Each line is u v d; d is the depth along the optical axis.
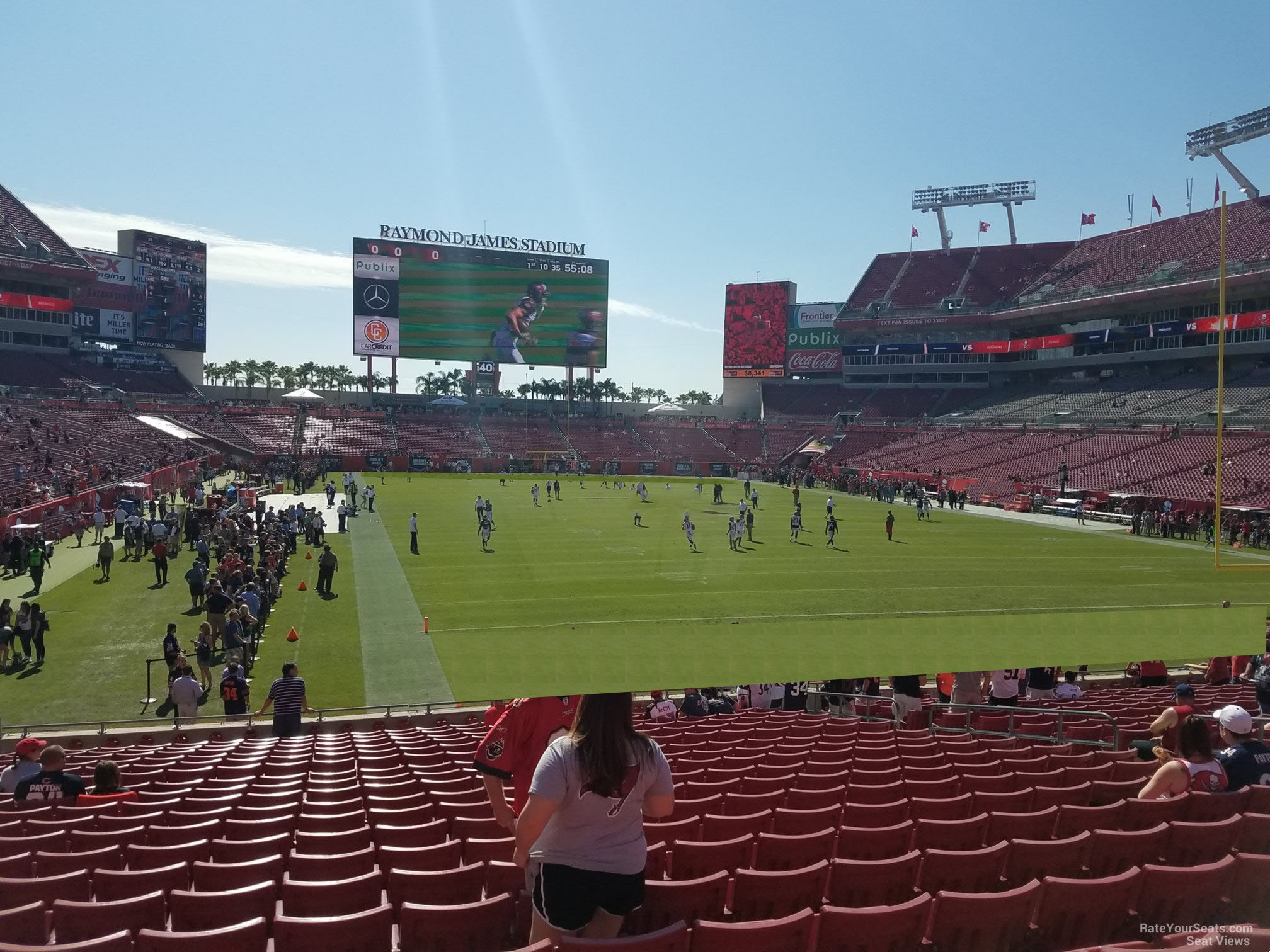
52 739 14.01
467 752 11.54
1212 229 77.50
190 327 90.00
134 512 36.03
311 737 13.84
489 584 28.38
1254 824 6.06
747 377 107.88
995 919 4.77
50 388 72.88
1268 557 36.84
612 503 56.78
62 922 5.01
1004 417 81.62
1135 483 55.03
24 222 77.62
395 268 83.12
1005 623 22.03
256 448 79.88
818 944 4.51
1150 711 12.99
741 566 32.59
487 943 4.95
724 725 13.47
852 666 17.17
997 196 104.50
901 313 97.81
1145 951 4.36
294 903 5.39
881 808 7.26
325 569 26.67
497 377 100.12
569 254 89.75
